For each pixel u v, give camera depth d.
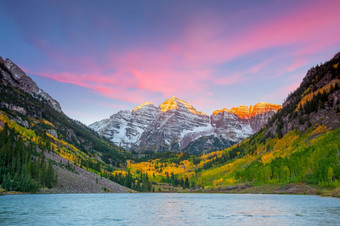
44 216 60.16
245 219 56.72
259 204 92.06
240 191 198.62
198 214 66.69
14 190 137.88
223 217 60.50
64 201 104.62
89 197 140.00
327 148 175.25
